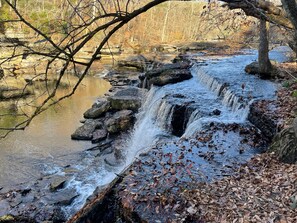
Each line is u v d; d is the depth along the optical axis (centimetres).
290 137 809
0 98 2058
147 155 854
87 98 2236
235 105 1290
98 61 3434
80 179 1199
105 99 2205
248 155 869
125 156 1386
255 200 627
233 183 702
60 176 1219
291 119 963
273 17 433
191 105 1407
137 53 3534
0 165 1305
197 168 780
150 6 344
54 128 1708
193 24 3569
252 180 714
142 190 671
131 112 1770
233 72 1797
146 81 2167
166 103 1477
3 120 1762
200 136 998
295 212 580
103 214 653
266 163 796
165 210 609
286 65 1831
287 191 648
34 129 1683
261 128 1041
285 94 1287
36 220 953
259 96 1291
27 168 1293
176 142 954
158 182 704
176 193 662
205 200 634
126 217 618
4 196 1073
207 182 713
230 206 612
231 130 1048
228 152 886
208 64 2134
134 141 1521
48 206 1018
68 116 1886
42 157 1390
